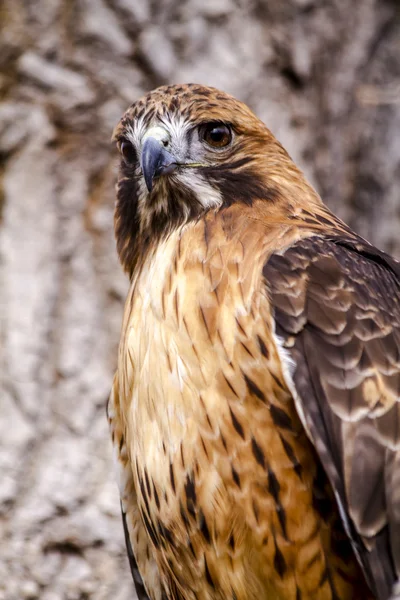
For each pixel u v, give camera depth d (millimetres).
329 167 15719
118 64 14672
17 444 12969
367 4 16734
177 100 10125
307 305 8633
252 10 15234
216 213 9633
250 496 8586
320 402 8375
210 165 9953
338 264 8945
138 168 10289
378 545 8234
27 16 14766
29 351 13445
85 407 13266
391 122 16344
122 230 10578
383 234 15938
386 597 8195
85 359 13539
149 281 9344
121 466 10148
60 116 14492
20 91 14562
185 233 9414
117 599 12352
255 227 9250
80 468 12906
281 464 8500
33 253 13938
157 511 9195
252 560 8742
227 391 8555
